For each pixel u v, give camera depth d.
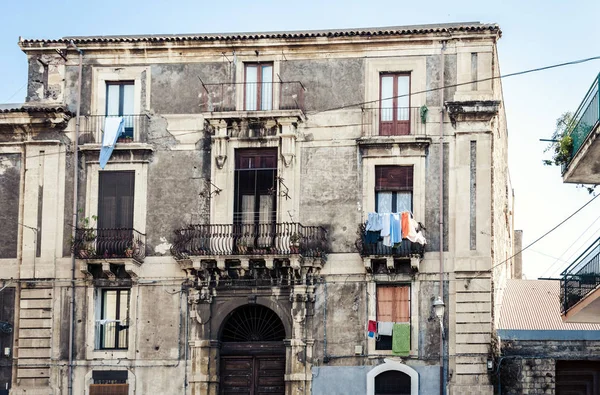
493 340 40.12
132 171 42.94
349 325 40.88
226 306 41.56
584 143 31.41
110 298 42.53
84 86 43.69
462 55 41.81
